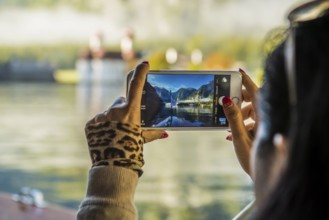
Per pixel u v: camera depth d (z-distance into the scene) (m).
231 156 7.46
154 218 5.75
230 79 0.85
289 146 0.38
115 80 10.77
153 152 7.69
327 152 0.36
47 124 9.40
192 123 0.85
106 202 0.66
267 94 0.40
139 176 0.69
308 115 0.37
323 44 0.37
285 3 9.83
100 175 0.67
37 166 7.44
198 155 7.48
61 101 10.70
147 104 0.84
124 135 0.68
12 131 9.03
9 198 2.67
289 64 0.39
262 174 0.41
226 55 10.28
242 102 0.87
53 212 2.53
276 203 0.37
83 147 8.12
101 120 0.68
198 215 5.86
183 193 6.29
